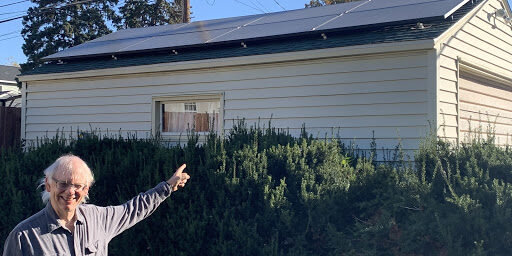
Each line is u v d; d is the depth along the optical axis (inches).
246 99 367.6
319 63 341.7
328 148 256.5
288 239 215.9
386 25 336.5
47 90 454.9
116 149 268.8
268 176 223.8
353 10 402.0
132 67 403.9
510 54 440.5
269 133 266.8
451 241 182.9
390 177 221.6
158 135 354.6
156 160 244.7
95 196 246.8
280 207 218.5
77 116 439.5
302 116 346.9
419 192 209.3
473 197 197.5
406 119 312.0
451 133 322.0
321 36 359.3
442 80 313.0
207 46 399.5
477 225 183.6
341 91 334.0
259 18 462.3
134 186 243.3
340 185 231.1
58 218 132.8
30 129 463.8
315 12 433.1
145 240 229.1
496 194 192.2
